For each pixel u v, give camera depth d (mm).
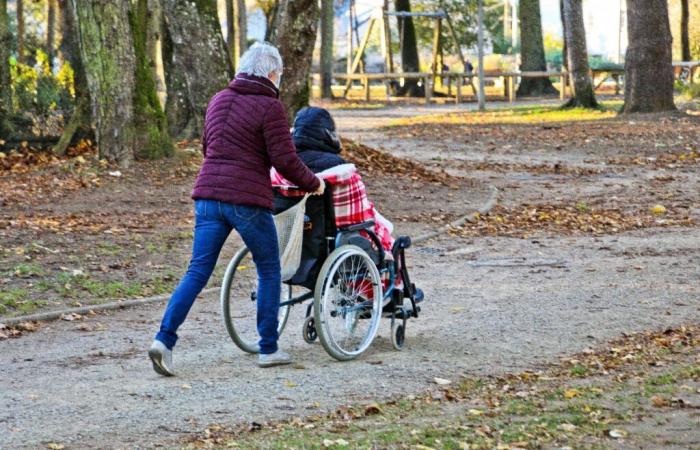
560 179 24922
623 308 12047
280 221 9742
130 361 10023
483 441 7176
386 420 7867
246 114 9430
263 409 8281
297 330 11234
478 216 19469
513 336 10820
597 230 18141
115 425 7898
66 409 8328
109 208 19297
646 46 42062
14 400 8625
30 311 12156
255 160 9453
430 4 86562
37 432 7742
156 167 22750
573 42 49969
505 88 68000
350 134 37688
